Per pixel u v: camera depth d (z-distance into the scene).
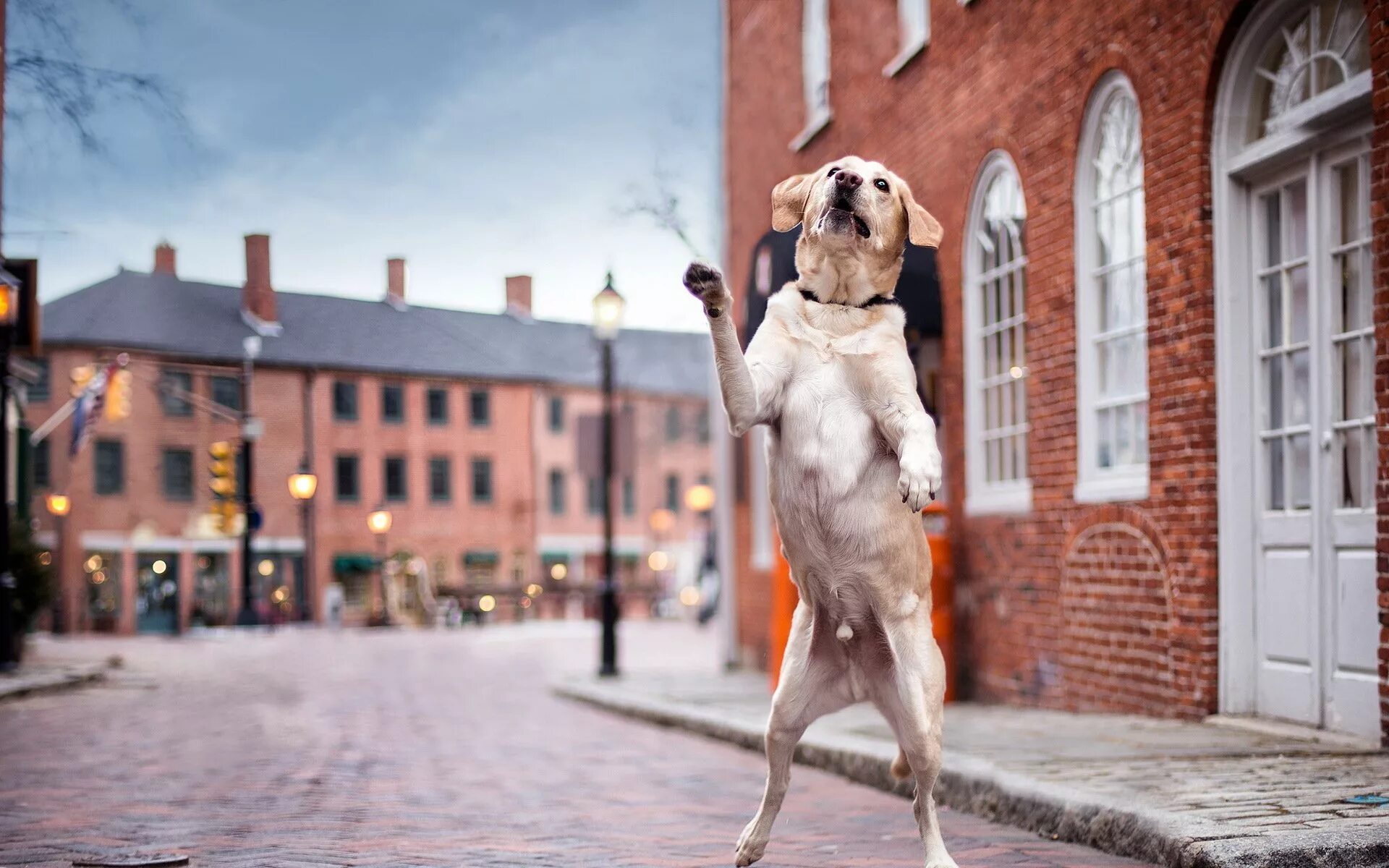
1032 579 9.62
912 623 4.16
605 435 16.36
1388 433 6.09
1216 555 7.58
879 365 4.10
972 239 10.66
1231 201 7.57
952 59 10.88
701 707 11.13
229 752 9.18
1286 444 7.30
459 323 56.53
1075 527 9.03
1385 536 6.11
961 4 10.71
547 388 56.03
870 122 12.45
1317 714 6.91
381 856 5.20
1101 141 8.96
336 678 17.64
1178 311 7.82
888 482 4.12
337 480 50.88
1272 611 7.34
